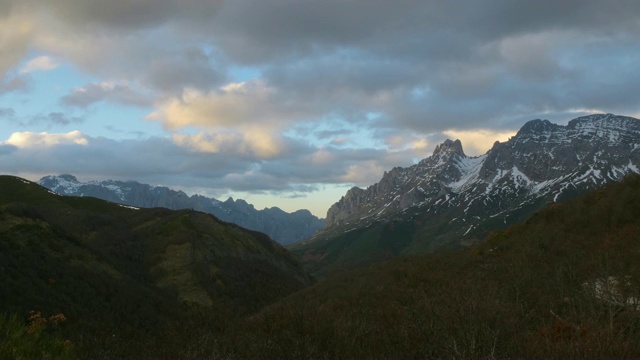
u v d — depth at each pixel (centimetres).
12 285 6619
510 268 3048
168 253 13800
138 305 8625
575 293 2162
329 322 2206
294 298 6338
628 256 2362
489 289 2455
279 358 1853
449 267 4362
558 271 2552
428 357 1686
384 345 1930
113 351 1780
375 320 2600
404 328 1981
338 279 6588
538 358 1441
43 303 6462
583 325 1675
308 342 1952
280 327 2258
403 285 3956
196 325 2334
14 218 9644
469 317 1736
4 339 1202
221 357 1839
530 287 2567
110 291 8644
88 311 7062
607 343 1416
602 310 1870
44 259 8675
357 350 1911
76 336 1845
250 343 1997
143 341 2069
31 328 1311
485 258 4094
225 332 2252
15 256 8088
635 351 1392
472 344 1568
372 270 6178
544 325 1939
